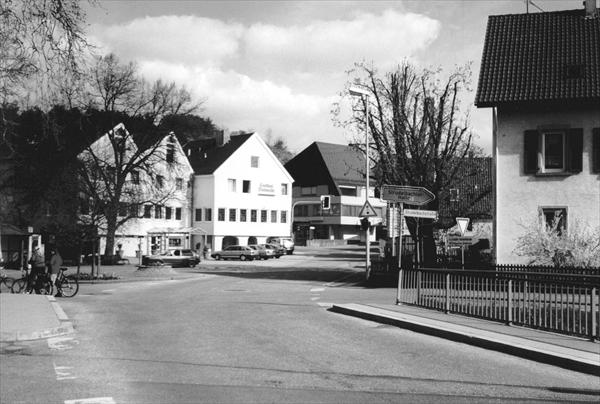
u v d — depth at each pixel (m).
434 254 32.34
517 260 27.81
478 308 15.29
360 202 100.50
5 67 13.88
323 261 60.59
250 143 75.56
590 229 26.67
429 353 11.33
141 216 57.72
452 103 32.88
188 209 72.56
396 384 8.76
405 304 18.66
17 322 14.48
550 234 24.67
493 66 29.55
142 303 21.41
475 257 32.56
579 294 12.27
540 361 10.70
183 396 7.93
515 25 31.61
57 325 13.96
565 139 27.58
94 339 12.91
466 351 11.64
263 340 12.67
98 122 51.91
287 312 18.12
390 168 33.00
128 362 10.29
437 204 32.28
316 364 10.13
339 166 100.56
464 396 8.13
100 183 53.88
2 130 16.83
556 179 27.53
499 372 9.74
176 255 51.84
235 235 73.56
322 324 15.30
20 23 13.50
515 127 28.16
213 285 31.61
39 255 24.58
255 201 75.75
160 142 56.66
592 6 30.81
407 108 33.56
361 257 67.94
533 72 28.62
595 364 9.69
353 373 9.46
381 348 11.80
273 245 65.88
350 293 26.02
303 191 101.69
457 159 33.78
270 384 8.66
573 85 27.36
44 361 10.41
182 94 55.97
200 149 81.44
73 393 8.09
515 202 28.02
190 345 12.05
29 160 45.84
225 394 8.05
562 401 7.97
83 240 36.81
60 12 13.45
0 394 8.05
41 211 49.22
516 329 13.48
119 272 42.53
